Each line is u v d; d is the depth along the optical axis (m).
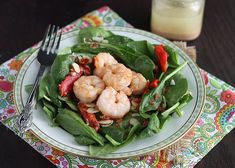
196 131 0.53
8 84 0.59
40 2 0.72
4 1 0.72
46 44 0.58
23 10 0.70
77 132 0.48
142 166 0.49
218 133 0.53
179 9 0.63
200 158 0.50
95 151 0.46
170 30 0.65
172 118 0.50
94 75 0.54
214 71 0.61
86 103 0.51
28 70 0.55
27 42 0.65
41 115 0.50
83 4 0.71
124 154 0.46
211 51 0.64
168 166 0.49
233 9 0.71
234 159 0.50
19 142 0.52
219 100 0.56
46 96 0.51
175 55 0.55
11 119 0.54
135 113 0.50
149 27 0.68
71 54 0.56
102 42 0.58
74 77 0.53
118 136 0.48
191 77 0.54
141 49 0.57
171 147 0.51
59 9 0.71
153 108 0.50
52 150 0.51
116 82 0.51
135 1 0.72
